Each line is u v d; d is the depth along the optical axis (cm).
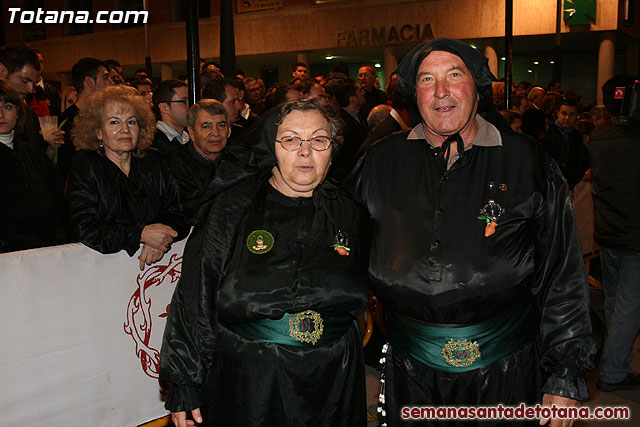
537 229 195
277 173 207
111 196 279
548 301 199
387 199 202
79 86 419
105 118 280
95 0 2153
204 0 1919
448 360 195
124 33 2072
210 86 453
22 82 386
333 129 201
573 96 583
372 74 722
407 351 202
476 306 191
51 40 2267
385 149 208
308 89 523
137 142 295
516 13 1524
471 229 190
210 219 201
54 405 256
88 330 265
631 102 353
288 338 196
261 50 1795
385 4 1608
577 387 195
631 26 1592
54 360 254
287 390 197
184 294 201
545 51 1905
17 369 244
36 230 298
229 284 198
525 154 193
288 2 1738
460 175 194
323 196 207
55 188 311
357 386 210
